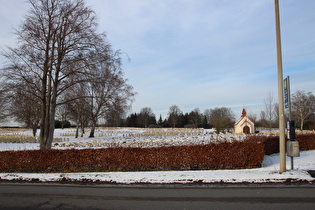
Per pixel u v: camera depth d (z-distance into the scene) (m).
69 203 6.30
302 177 8.16
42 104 18.19
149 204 6.05
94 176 9.53
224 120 57.72
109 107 21.33
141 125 105.06
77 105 19.77
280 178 8.15
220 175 8.89
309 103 59.06
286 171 8.92
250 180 8.12
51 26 17.06
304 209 5.38
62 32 17.42
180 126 105.38
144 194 7.00
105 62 17.98
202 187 7.58
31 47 16.89
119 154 11.52
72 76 17.86
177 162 11.12
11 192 7.58
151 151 11.36
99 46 17.73
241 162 10.76
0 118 30.69
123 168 11.45
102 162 11.56
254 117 70.94
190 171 9.94
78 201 6.46
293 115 60.62
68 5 17.20
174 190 7.35
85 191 7.53
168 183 8.23
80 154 11.79
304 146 18.05
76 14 17.30
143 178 8.95
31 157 12.01
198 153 11.02
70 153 11.86
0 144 30.06
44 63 17.08
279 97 9.18
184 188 7.55
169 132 57.69
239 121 54.59
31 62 16.92
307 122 60.41
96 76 18.02
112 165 11.50
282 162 8.93
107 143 27.36
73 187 8.12
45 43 17.41
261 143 10.97
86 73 17.64
